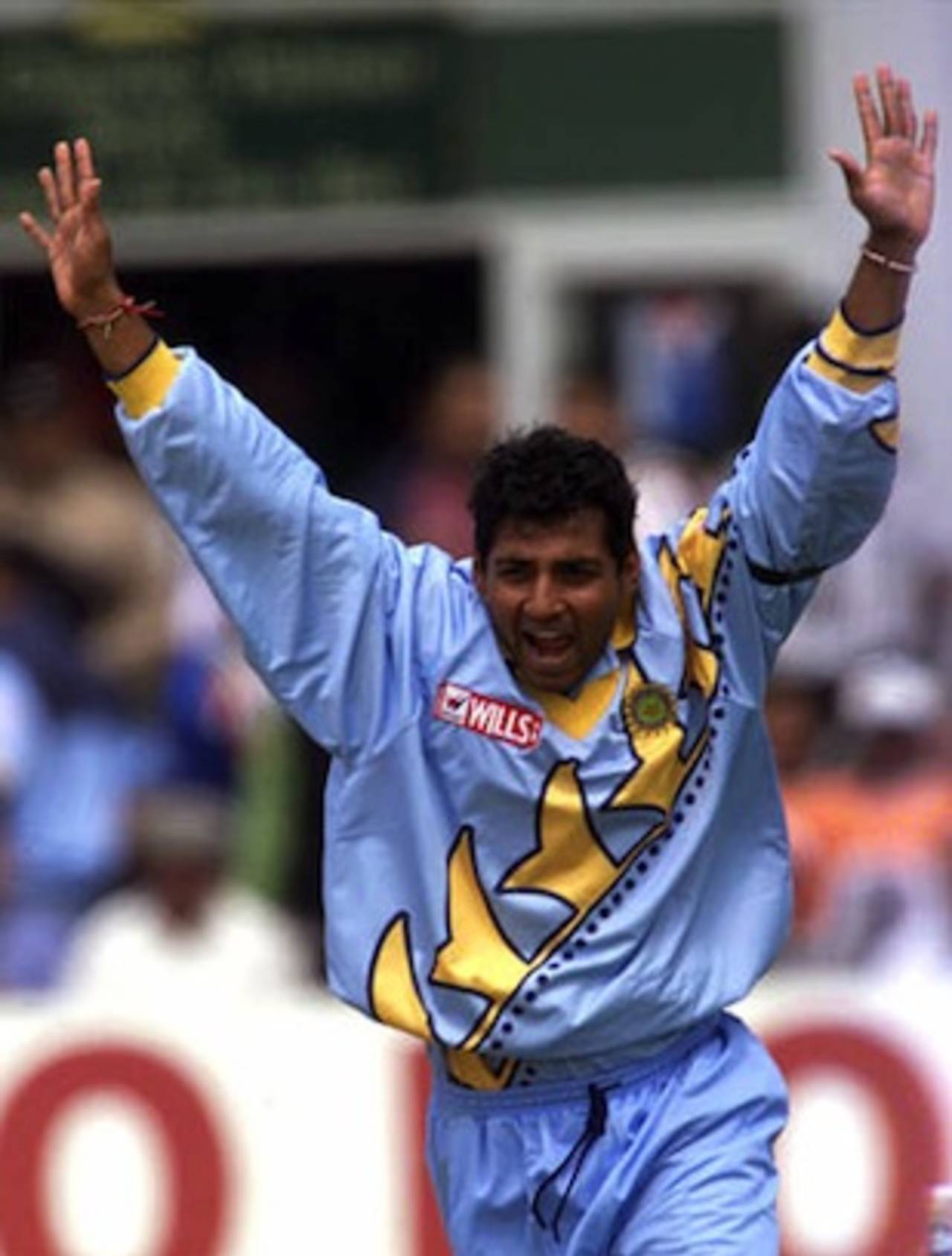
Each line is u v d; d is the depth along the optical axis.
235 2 43.34
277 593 20.62
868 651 35.25
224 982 33.12
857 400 20.25
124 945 33.22
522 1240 21.11
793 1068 29.48
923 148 20.34
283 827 33.94
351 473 42.41
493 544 20.27
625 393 42.28
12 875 33.88
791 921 21.44
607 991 20.53
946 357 37.19
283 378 43.44
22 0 43.06
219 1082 29.58
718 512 20.70
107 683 35.88
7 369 41.94
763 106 43.47
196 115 43.34
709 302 43.44
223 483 20.48
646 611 20.55
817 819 32.84
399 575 20.84
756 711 20.81
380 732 20.69
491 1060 20.88
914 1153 29.41
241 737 34.91
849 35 40.53
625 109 43.62
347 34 43.47
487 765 20.52
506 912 20.61
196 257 43.47
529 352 43.62
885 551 36.34
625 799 20.47
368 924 20.83
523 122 43.75
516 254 43.72
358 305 43.66
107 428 41.47
